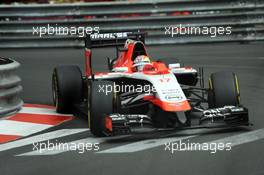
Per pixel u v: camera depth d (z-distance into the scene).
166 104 23.53
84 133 25.88
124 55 28.45
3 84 29.20
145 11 58.22
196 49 54.69
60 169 20.34
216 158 20.94
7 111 29.80
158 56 50.53
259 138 23.52
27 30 57.88
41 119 29.27
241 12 57.66
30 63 49.53
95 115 24.66
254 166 19.80
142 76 25.50
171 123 23.77
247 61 46.56
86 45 31.08
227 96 25.86
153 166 20.17
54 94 31.41
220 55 50.47
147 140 23.86
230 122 24.62
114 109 25.03
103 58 51.41
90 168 20.27
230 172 19.25
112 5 58.03
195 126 23.75
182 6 57.94
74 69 30.77
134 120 23.67
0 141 24.97
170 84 24.62
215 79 26.25
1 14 58.47
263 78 38.91
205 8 58.09
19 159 21.94
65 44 57.88
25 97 35.53
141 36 31.19
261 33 57.94
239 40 57.78
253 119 27.28
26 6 58.25
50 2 66.00
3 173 20.14
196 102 28.55
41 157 22.09
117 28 57.66
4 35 58.16
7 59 33.09
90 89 25.05
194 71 27.28
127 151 22.30
